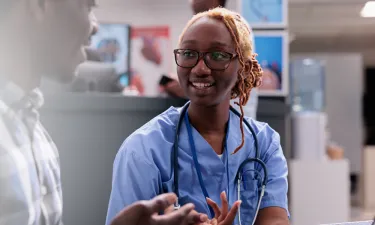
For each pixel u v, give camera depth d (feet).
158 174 2.82
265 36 9.02
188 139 2.98
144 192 2.74
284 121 6.97
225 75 2.75
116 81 6.65
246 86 3.01
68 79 2.20
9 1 1.94
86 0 2.09
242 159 3.04
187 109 3.09
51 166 2.39
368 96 24.16
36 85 2.17
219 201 2.87
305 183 13.43
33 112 2.28
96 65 6.43
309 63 17.44
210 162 2.93
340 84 23.62
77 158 5.64
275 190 3.04
